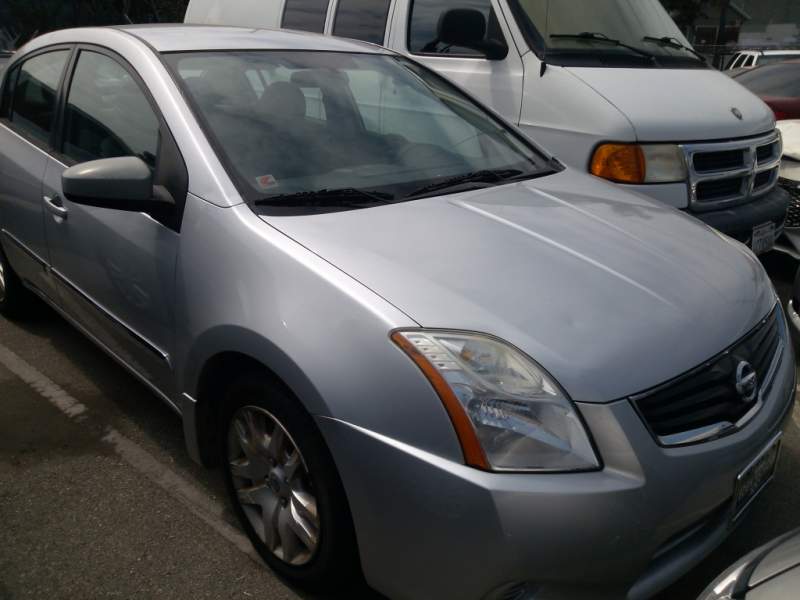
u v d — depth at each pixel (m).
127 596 2.35
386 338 1.96
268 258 2.25
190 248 2.47
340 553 2.13
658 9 5.78
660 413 1.96
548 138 4.57
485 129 3.38
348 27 5.75
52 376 3.71
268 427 2.32
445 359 1.91
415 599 1.98
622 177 4.29
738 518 2.20
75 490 2.86
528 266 2.26
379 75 3.34
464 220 2.53
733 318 2.28
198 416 2.56
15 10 6.88
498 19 4.87
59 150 3.34
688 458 1.95
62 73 3.43
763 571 1.57
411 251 2.27
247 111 2.78
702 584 2.42
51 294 3.59
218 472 2.99
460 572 1.87
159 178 2.64
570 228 2.59
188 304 2.45
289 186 2.57
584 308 2.11
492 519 1.80
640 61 4.94
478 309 2.04
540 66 4.63
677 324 2.13
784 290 5.16
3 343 4.04
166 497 2.83
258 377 2.25
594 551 1.83
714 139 4.48
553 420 1.87
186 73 2.84
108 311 3.01
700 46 28.70
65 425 3.29
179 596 2.35
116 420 3.33
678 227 2.80
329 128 2.90
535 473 1.83
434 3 5.29
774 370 2.39
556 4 4.98
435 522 1.87
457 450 1.85
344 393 1.98
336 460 2.01
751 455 2.12
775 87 8.73
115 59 3.07
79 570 2.46
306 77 3.07
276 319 2.14
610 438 1.88
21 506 2.76
